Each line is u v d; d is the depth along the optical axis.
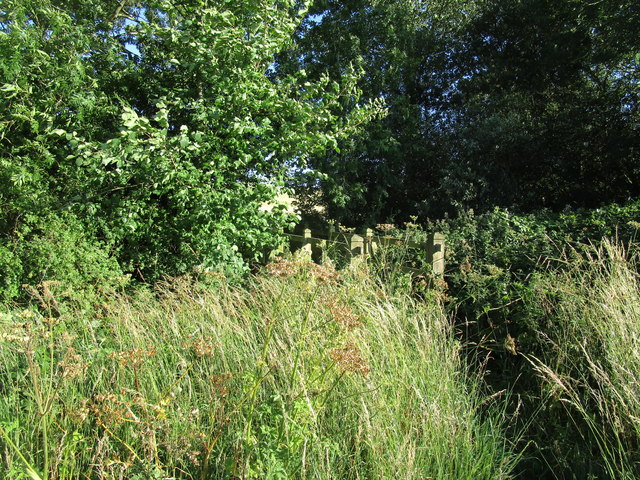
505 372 4.22
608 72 14.15
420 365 3.47
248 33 6.80
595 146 13.34
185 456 2.55
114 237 6.32
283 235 7.74
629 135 12.69
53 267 5.19
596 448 3.28
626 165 13.12
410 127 13.21
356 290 4.03
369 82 12.58
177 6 6.86
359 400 2.90
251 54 6.33
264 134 6.69
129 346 3.53
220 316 3.77
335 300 3.03
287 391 2.65
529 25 13.93
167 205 7.07
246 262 7.04
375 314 3.72
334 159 11.80
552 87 14.12
